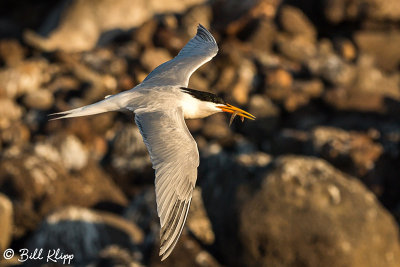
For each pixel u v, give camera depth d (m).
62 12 26.16
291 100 20.77
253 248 12.21
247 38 24.14
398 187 16.55
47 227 13.18
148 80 8.81
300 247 12.02
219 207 13.22
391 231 12.54
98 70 22.25
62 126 19.16
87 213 13.41
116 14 26.02
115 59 22.75
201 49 9.70
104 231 13.28
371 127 19.22
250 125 19.80
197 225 13.11
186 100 8.29
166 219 6.88
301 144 17.94
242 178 13.14
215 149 15.87
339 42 24.91
